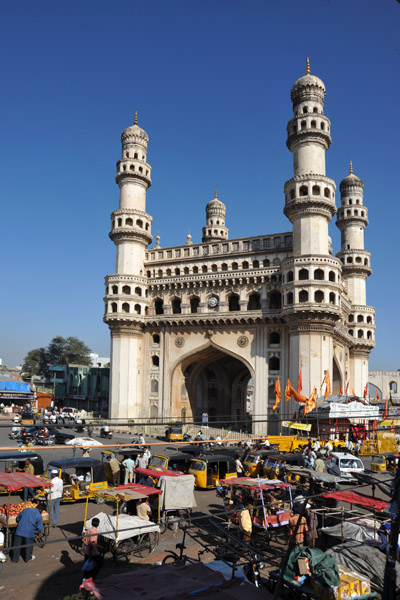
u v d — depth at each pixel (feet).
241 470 70.23
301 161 143.13
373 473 52.21
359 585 29.81
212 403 181.27
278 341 147.95
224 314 149.18
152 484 53.57
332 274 137.39
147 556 41.93
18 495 62.28
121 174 168.04
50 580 37.22
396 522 28.27
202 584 26.03
